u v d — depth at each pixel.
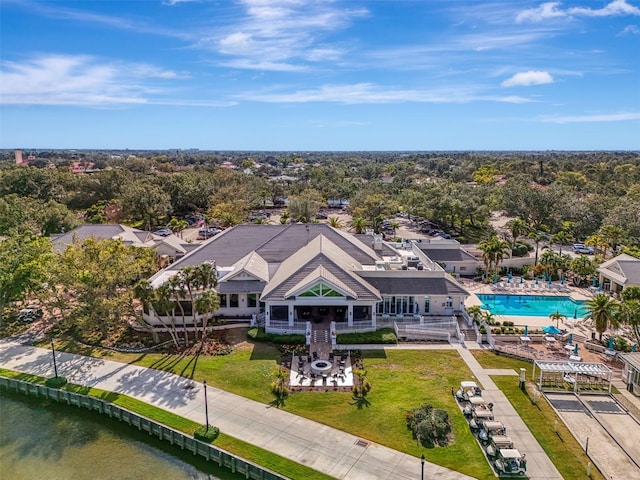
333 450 32.53
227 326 55.34
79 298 48.97
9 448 35.47
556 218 113.06
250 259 62.59
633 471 30.55
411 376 43.31
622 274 69.50
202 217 141.25
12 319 59.28
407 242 79.31
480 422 34.94
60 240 80.38
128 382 42.62
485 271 82.50
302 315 55.62
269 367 45.03
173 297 54.50
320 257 55.69
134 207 120.25
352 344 50.06
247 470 31.16
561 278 79.69
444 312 57.00
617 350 50.19
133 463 33.50
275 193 178.50
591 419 36.88
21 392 43.22
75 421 38.94
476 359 47.34
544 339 53.00
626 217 99.62
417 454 32.09
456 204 114.62
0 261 54.62
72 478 32.03
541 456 31.98
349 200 162.25
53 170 146.88
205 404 35.16
